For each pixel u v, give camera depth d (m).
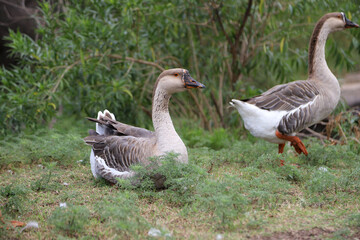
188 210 7.78
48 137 12.98
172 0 15.43
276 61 16.52
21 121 14.48
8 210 7.79
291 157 11.55
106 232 6.96
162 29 16.38
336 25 11.76
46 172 10.62
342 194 8.60
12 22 14.97
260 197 7.72
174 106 18.69
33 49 14.35
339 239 6.50
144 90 16.92
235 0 15.72
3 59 15.95
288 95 11.27
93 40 14.48
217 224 7.18
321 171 8.88
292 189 9.15
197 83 9.05
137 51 15.90
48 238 6.84
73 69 14.87
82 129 15.16
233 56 16.70
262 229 6.96
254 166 10.08
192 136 15.07
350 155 11.26
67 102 16.98
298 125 11.26
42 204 8.48
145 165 8.85
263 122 11.11
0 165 11.44
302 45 17.83
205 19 16.88
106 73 15.88
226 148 13.95
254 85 19.33
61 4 15.67
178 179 7.88
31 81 13.98
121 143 9.32
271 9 15.52
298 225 7.14
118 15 16.27
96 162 9.63
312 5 15.52
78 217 6.93
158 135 8.99
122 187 8.50
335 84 11.77
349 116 14.03
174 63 17.67
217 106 17.55
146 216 7.70
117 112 16.11
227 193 7.43
